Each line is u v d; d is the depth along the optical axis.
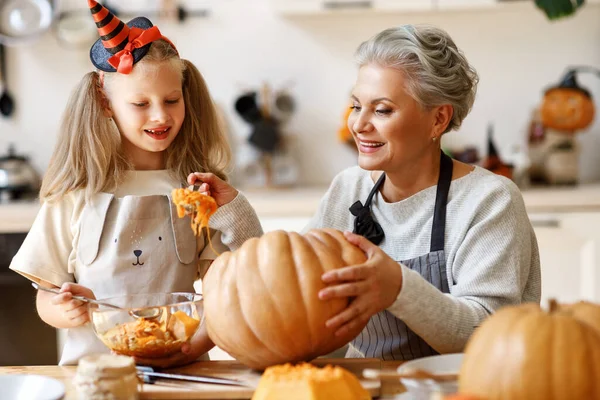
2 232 3.03
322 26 3.52
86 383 1.07
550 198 2.96
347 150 3.56
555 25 3.45
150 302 1.35
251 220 1.57
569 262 2.97
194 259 1.64
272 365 1.21
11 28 3.51
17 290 3.07
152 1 3.55
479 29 3.47
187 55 3.58
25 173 3.35
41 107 3.61
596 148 3.49
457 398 0.89
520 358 0.95
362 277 1.19
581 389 0.93
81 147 1.63
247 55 3.56
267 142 3.40
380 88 1.46
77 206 1.63
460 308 1.33
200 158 1.75
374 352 1.51
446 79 1.46
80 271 1.60
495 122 3.50
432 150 1.55
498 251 1.43
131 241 1.58
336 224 1.68
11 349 3.12
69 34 3.50
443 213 1.51
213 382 1.19
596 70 3.45
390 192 1.60
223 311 1.19
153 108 1.58
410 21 3.48
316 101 3.56
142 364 1.28
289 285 1.17
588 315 1.09
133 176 1.68
